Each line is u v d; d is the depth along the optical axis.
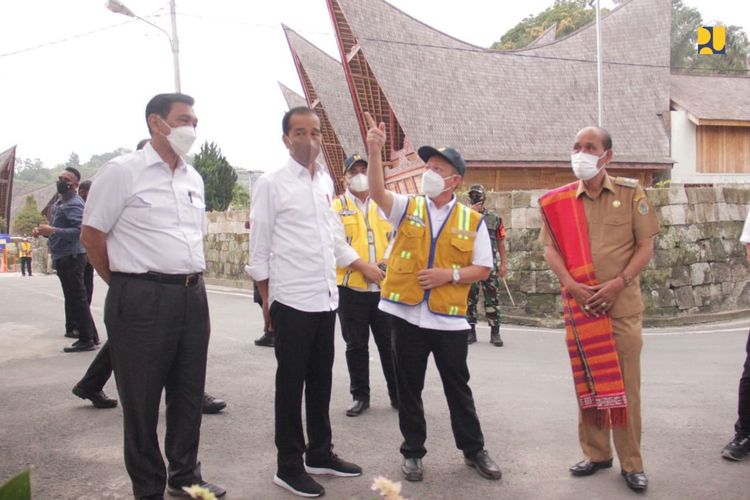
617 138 24.97
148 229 3.46
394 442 4.61
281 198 3.75
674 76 28.16
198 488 1.88
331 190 4.10
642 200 3.81
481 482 3.88
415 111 23.47
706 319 10.19
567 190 3.96
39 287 16.69
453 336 3.95
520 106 25.64
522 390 5.90
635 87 26.61
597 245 3.82
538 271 10.33
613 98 26.39
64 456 4.27
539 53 27.97
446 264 3.92
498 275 8.32
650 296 9.98
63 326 9.56
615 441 3.84
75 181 7.40
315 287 3.74
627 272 3.75
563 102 26.22
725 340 8.42
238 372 6.62
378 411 5.38
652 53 27.73
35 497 3.64
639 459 3.79
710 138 24.36
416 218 3.94
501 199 10.77
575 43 28.72
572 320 3.89
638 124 25.44
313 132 3.77
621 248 3.81
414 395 3.99
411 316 3.93
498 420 5.02
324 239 3.82
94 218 3.40
